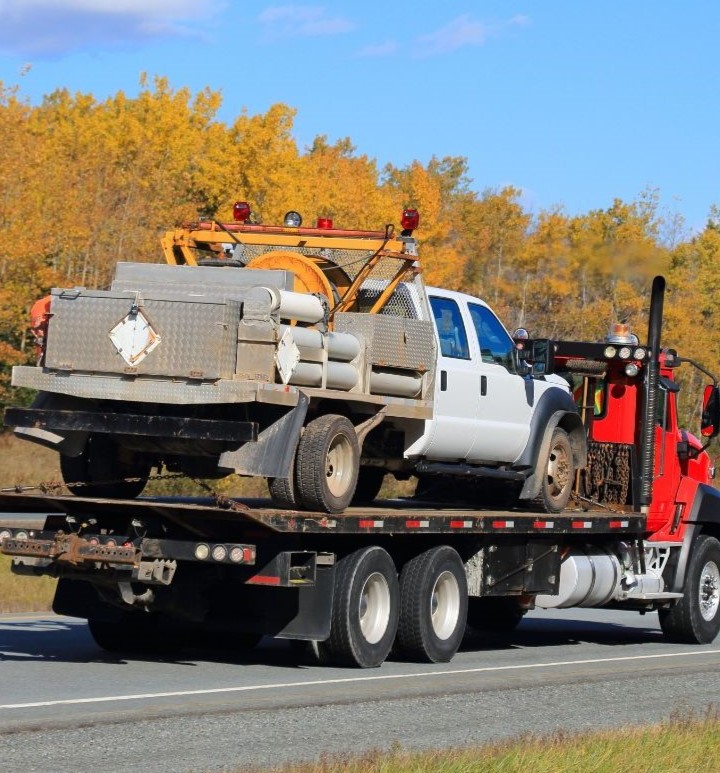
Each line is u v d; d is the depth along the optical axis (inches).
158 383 646.5
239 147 2844.5
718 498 1023.6
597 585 933.8
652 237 2554.1
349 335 716.7
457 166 6378.0
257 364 639.8
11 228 2269.9
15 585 1048.8
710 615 1015.0
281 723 526.3
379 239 760.3
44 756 444.1
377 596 727.1
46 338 665.6
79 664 698.2
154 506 652.1
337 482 690.8
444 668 740.0
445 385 804.0
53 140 3166.8
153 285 692.1
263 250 786.2
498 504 950.4
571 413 933.2
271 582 669.3
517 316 2770.7
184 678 652.7
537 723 565.6
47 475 2114.9
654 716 605.9
